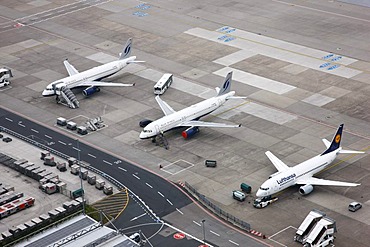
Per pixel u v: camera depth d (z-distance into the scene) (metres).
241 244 174.75
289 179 193.12
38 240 166.50
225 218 185.75
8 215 193.12
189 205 192.62
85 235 165.62
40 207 196.12
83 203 183.75
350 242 173.62
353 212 185.62
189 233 180.62
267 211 188.00
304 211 187.12
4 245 177.25
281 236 177.12
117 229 183.50
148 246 176.38
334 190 196.25
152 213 189.88
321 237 170.38
